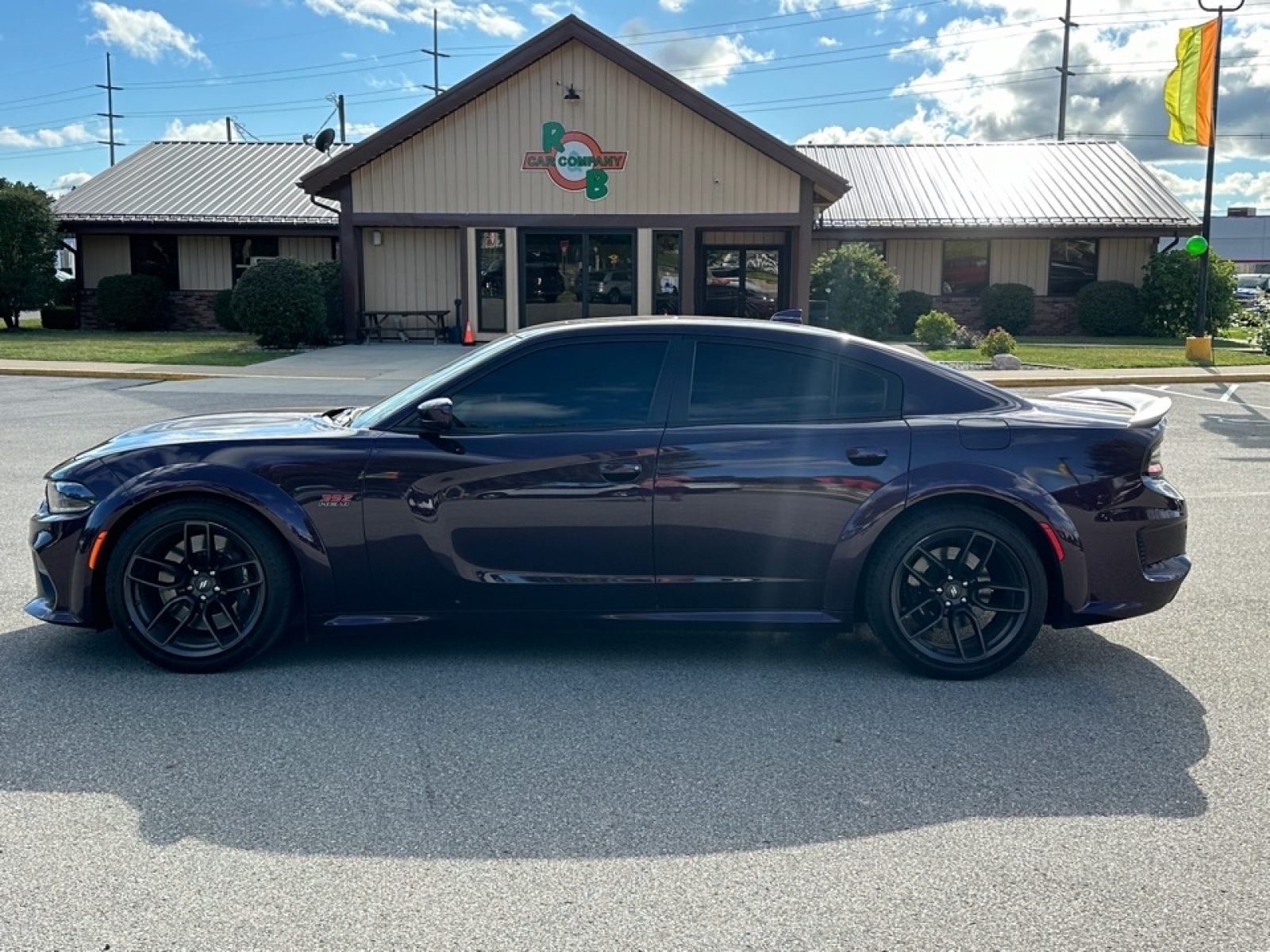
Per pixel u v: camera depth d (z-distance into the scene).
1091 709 4.52
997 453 4.78
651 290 23.55
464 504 4.77
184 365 18.69
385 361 19.86
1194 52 20.22
